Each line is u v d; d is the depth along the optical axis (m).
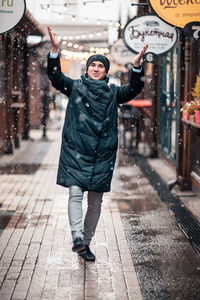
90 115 5.13
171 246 6.05
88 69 5.29
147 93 15.62
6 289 4.69
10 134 14.05
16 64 15.98
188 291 4.71
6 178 10.43
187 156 9.05
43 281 4.90
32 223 6.98
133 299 4.52
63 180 5.21
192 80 8.66
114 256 5.67
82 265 5.36
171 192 9.02
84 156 5.14
